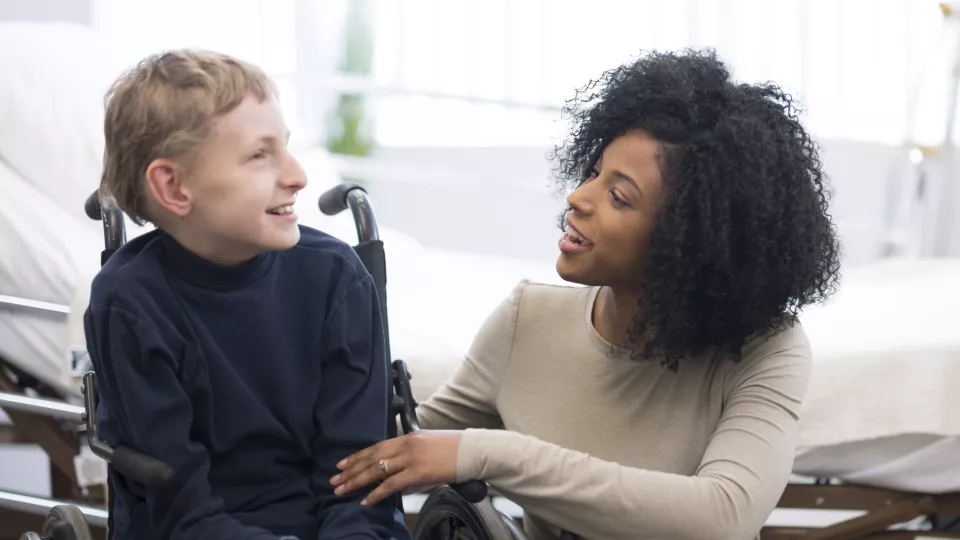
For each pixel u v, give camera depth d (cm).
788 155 151
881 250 394
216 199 139
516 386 170
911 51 385
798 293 153
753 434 148
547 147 421
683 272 150
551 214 430
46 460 369
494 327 173
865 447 230
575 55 401
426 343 241
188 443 141
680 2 394
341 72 414
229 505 148
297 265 154
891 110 389
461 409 175
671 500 142
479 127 427
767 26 389
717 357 160
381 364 157
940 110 372
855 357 229
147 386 140
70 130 284
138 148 139
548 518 149
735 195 148
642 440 159
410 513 268
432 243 433
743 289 150
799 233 150
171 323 143
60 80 290
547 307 171
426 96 388
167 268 146
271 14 406
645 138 151
